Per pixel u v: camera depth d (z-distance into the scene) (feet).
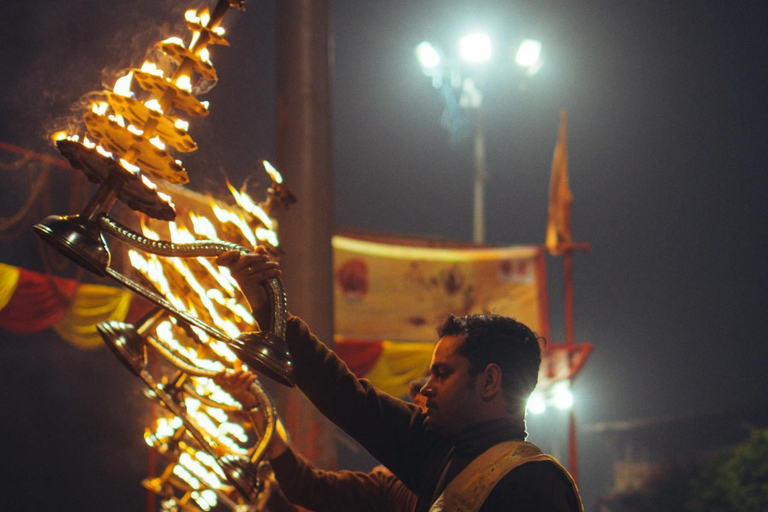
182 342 6.54
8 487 39.65
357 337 25.81
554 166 29.68
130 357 4.90
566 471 4.94
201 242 4.31
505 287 27.66
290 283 12.79
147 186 3.99
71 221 3.95
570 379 29.12
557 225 28.89
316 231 12.92
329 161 13.30
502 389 5.24
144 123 4.02
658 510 53.98
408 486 5.64
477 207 49.52
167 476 8.91
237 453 6.78
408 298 26.66
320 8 13.60
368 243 26.68
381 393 5.79
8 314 18.67
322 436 12.62
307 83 13.28
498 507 4.76
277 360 4.15
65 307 19.30
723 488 50.11
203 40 4.22
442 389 5.26
